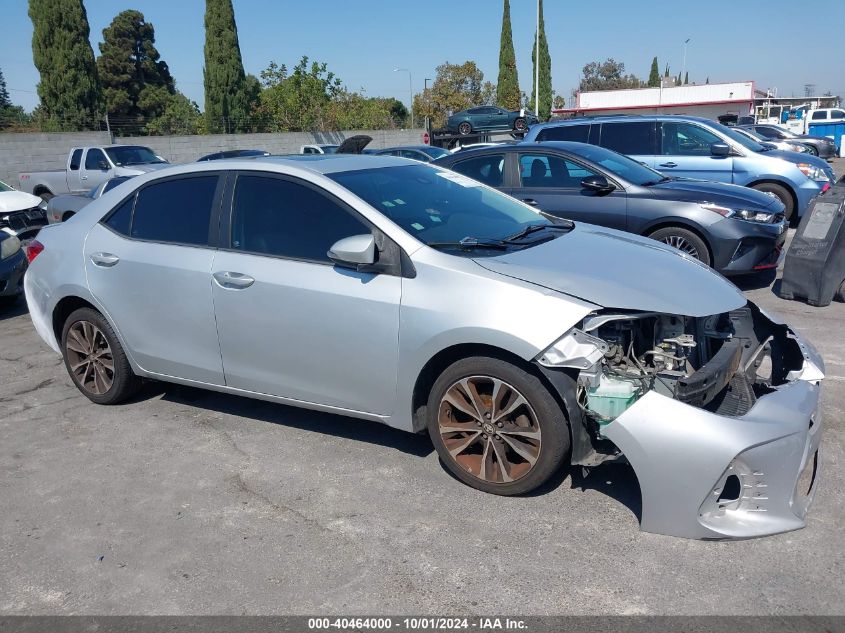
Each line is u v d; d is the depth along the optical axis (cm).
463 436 362
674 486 301
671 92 5644
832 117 3628
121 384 486
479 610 277
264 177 418
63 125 2859
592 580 290
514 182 794
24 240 1061
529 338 321
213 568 311
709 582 285
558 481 369
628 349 339
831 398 455
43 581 308
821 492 346
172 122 3294
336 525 340
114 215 479
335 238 386
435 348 349
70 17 2828
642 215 722
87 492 384
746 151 1013
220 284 414
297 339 392
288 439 438
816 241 682
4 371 598
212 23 3278
